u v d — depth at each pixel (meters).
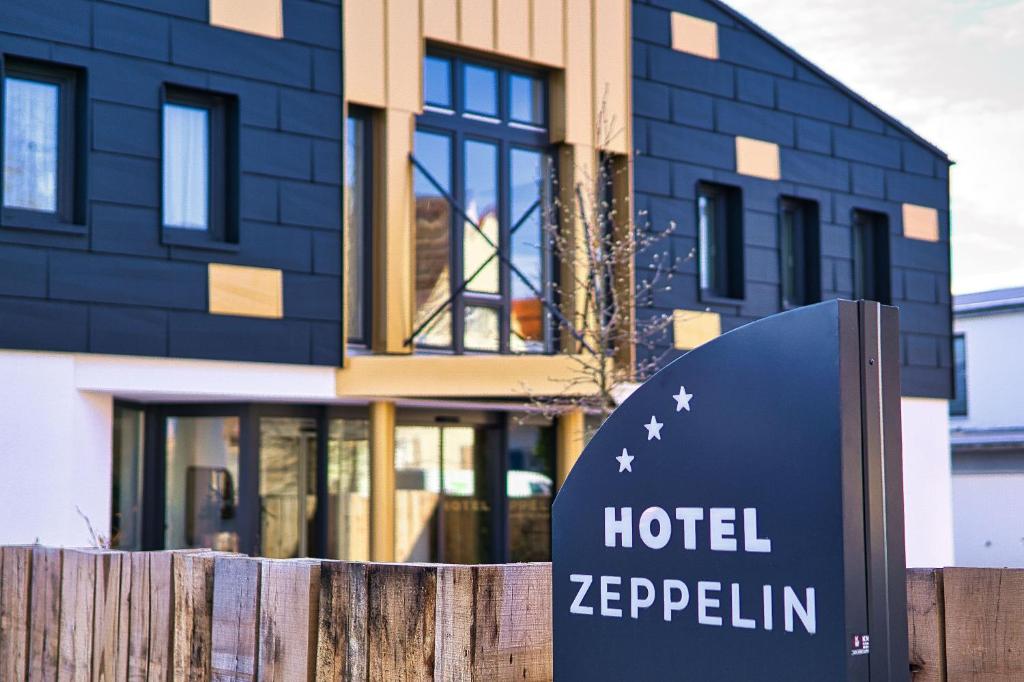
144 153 10.44
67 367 9.98
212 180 11.02
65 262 9.97
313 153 11.41
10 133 9.95
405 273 12.04
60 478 9.91
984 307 23.77
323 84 11.52
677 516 2.41
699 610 2.37
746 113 14.62
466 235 12.64
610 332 12.20
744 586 2.30
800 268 15.35
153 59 10.54
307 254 11.32
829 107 15.53
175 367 10.54
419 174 12.34
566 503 2.60
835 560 2.17
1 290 9.66
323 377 11.43
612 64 13.45
